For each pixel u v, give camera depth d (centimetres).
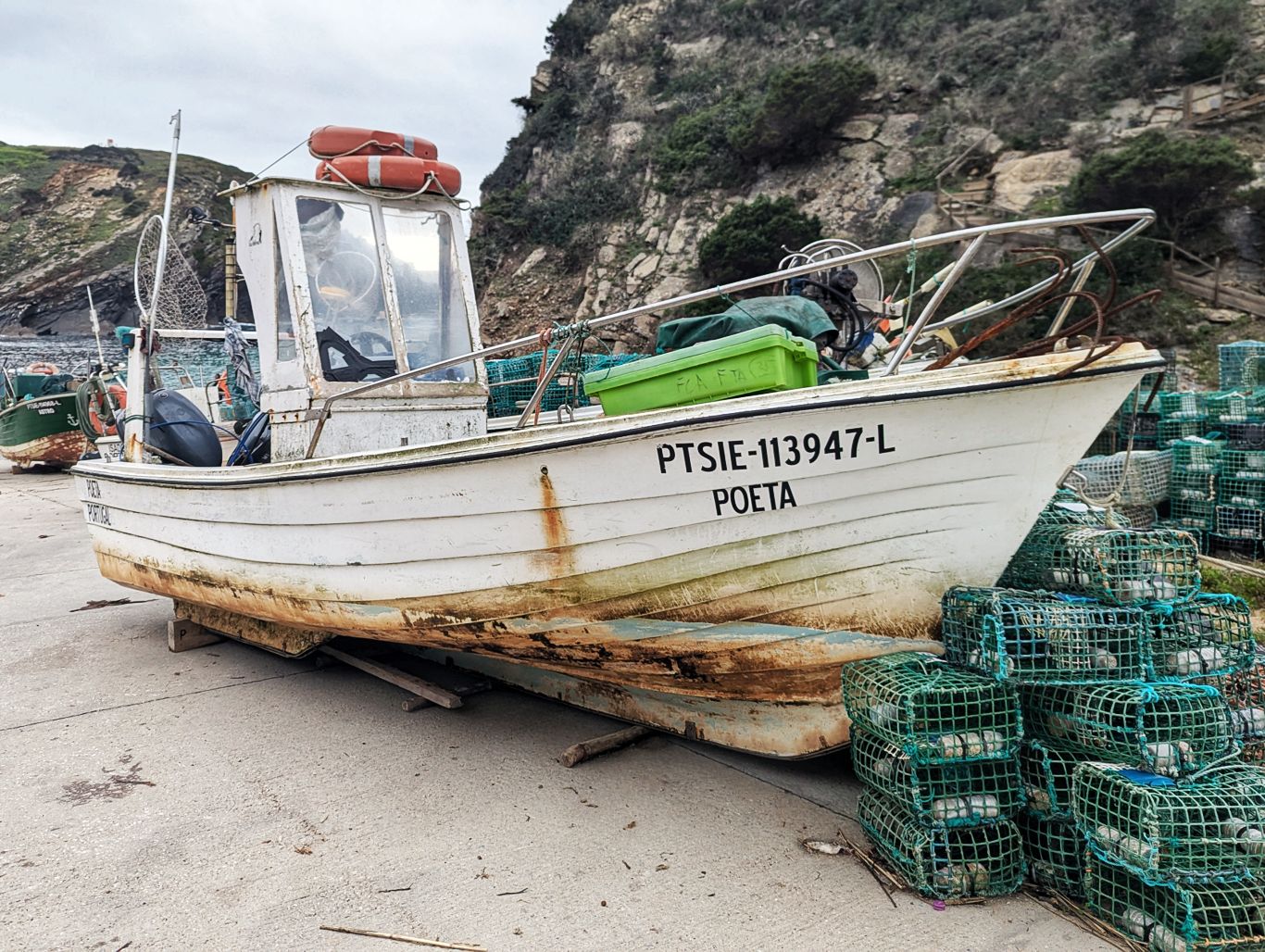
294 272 438
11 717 449
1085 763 264
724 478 308
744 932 259
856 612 320
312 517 411
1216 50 2127
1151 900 247
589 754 383
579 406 555
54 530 1058
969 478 301
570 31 3634
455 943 257
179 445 562
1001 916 265
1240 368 878
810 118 2412
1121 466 699
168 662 544
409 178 463
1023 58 2419
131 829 329
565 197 2933
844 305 446
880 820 297
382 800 351
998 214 1998
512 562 358
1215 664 292
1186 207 1806
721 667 346
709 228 2492
